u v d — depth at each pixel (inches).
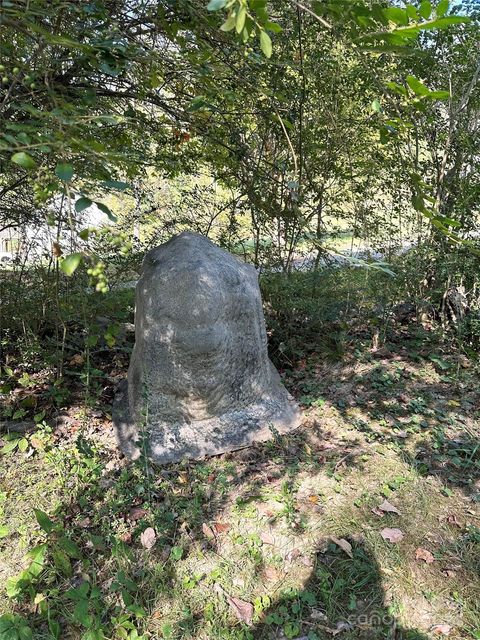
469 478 125.0
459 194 194.2
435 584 96.7
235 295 137.6
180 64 109.3
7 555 101.3
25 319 173.8
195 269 132.1
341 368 180.2
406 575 98.3
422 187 59.6
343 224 213.6
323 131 180.9
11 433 136.9
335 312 191.0
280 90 152.2
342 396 163.5
